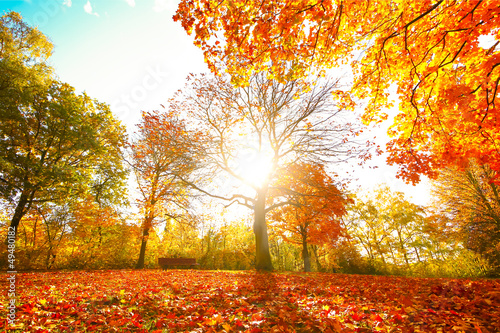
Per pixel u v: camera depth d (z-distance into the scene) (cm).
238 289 511
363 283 623
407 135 675
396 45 586
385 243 2647
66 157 1698
